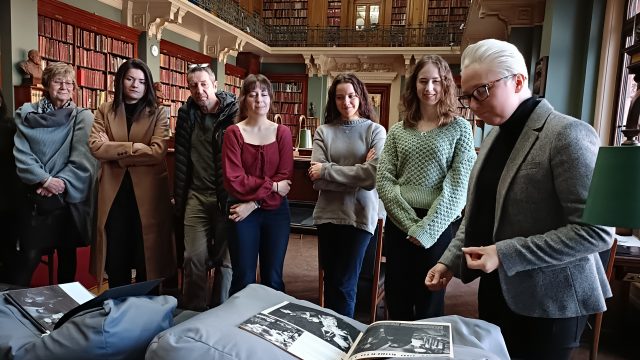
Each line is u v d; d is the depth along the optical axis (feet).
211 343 3.01
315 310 3.79
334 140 7.39
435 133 6.12
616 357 8.50
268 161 7.11
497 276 4.22
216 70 34.47
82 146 8.46
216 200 8.00
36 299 4.68
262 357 2.93
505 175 3.91
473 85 3.85
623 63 13.25
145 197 7.87
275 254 7.25
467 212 4.53
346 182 6.91
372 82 41.19
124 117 7.88
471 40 30.32
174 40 29.94
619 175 3.40
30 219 8.05
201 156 7.98
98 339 3.39
